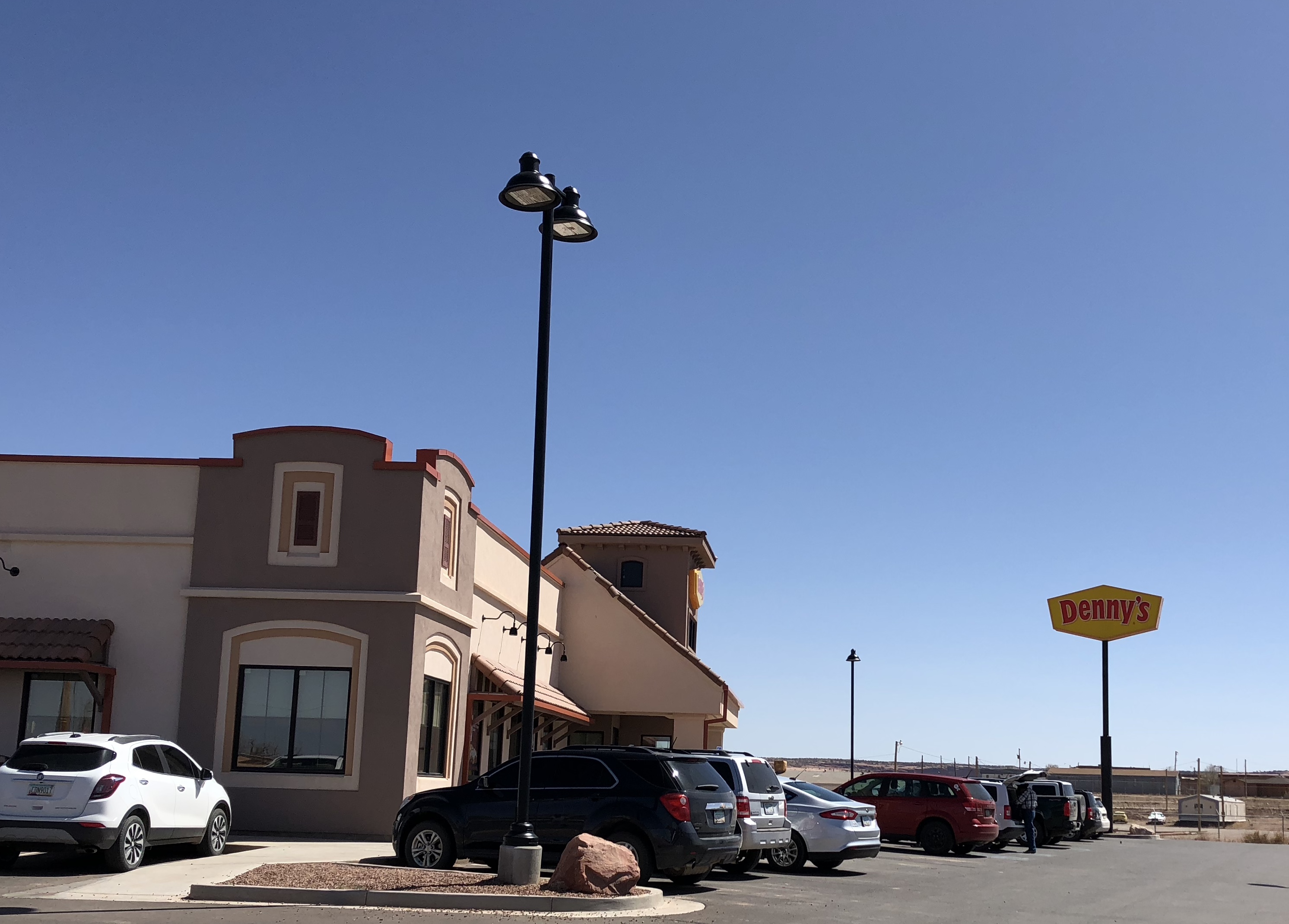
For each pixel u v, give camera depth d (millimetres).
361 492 22688
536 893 13516
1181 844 39688
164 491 22906
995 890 18547
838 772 147875
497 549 28594
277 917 12094
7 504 22953
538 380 15625
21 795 14734
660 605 41531
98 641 21859
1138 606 50125
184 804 16609
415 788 22188
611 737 36625
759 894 16203
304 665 22125
